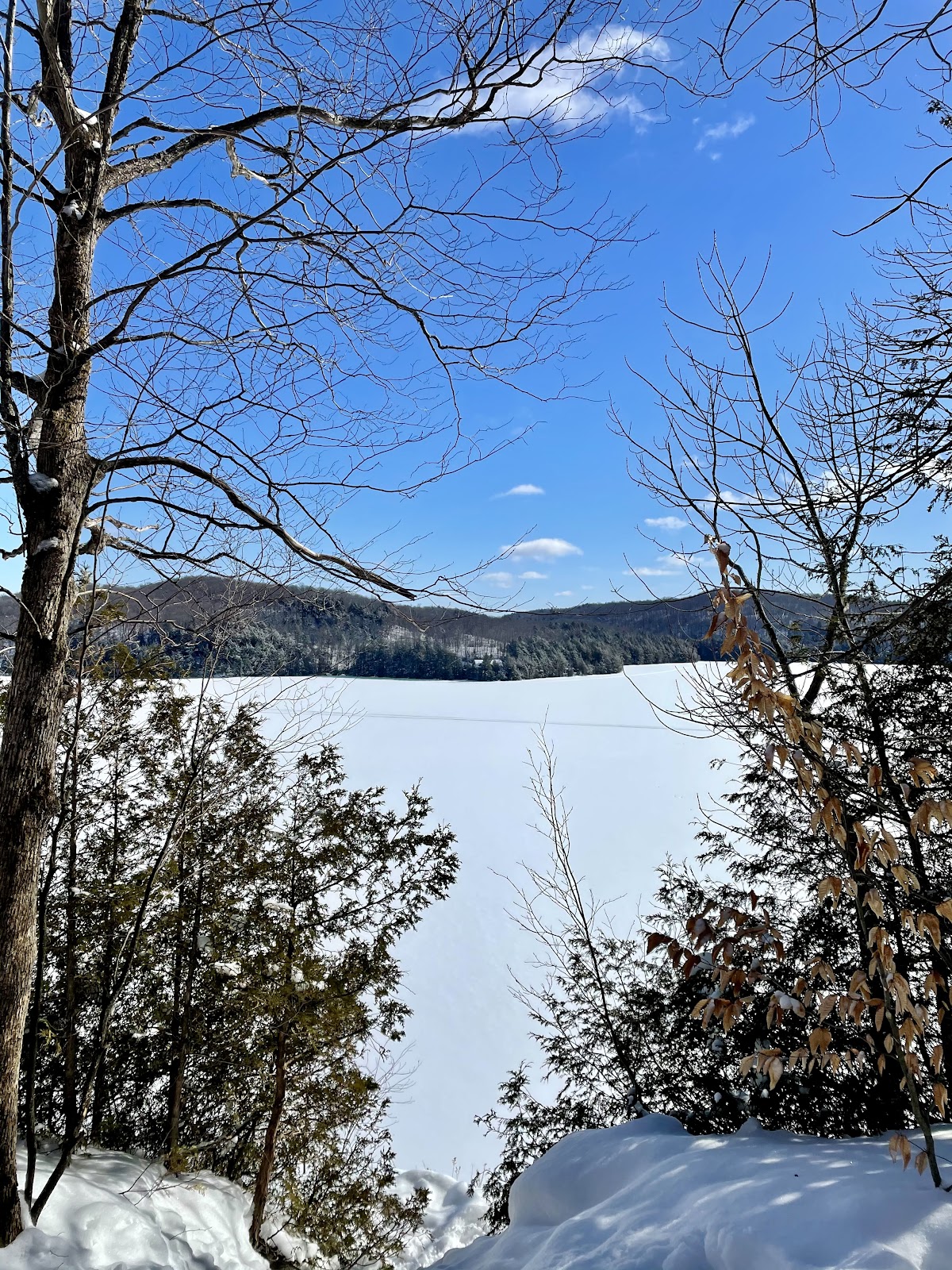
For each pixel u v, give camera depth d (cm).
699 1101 862
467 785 4131
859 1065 698
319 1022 838
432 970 2303
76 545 505
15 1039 502
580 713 6550
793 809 793
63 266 516
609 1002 1034
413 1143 1606
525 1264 492
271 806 943
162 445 500
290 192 423
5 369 475
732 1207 424
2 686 706
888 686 677
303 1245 923
